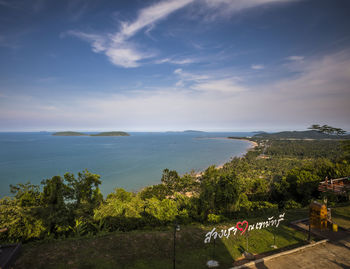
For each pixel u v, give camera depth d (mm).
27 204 18516
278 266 10195
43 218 15602
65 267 9719
